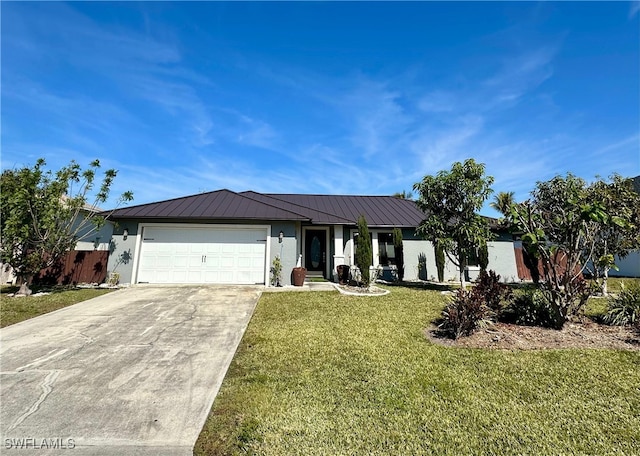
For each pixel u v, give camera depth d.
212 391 4.15
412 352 5.54
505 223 7.82
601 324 7.14
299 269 13.09
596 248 9.48
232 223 13.34
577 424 3.43
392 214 18.17
